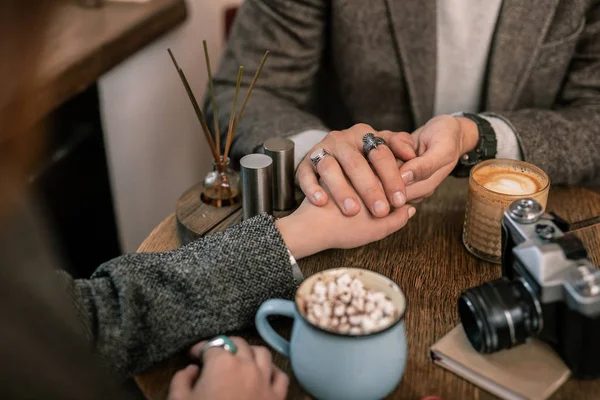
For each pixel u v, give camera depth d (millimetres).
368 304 668
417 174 888
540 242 675
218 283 752
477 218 841
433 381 701
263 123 1061
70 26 1263
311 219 838
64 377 551
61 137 1312
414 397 686
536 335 699
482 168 882
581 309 642
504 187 842
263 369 688
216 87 1198
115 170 1573
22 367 534
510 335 680
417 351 732
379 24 1144
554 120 1038
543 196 826
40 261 540
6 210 501
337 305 668
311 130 1039
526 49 1126
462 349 710
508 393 677
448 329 756
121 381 710
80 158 1401
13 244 526
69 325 559
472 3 1137
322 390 661
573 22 1122
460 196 983
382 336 638
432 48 1140
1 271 522
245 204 888
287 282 777
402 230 911
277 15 1169
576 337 662
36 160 484
